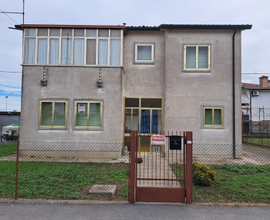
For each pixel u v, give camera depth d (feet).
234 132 35.09
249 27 35.12
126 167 26.94
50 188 18.78
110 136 33.63
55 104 34.14
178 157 34.50
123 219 13.57
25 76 34.12
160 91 37.58
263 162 31.30
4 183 19.79
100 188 18.42
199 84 35.96
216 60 36.06
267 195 17.42
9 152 37.42
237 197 17.15
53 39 34.65
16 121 67.46
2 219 13.48
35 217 13.76
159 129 37.24
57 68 34.22
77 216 13.93
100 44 34.76
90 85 34.17
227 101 35.70
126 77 37.60
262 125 69.87
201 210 14.93
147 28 36.76
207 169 20.38
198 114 35.68
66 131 33.68
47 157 33.01
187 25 35.29
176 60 36.29
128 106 37.42
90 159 32.27
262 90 86.58
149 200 16.08
